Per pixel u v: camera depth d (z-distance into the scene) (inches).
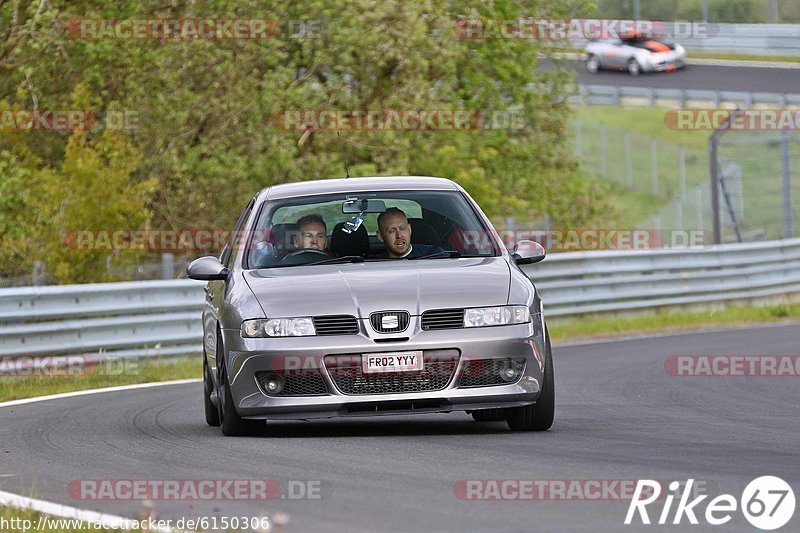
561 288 2871.6
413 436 1094.4
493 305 1075.9
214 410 1254.9
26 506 802.2
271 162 3228.3
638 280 3043.8
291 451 1011.3
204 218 3280.0
